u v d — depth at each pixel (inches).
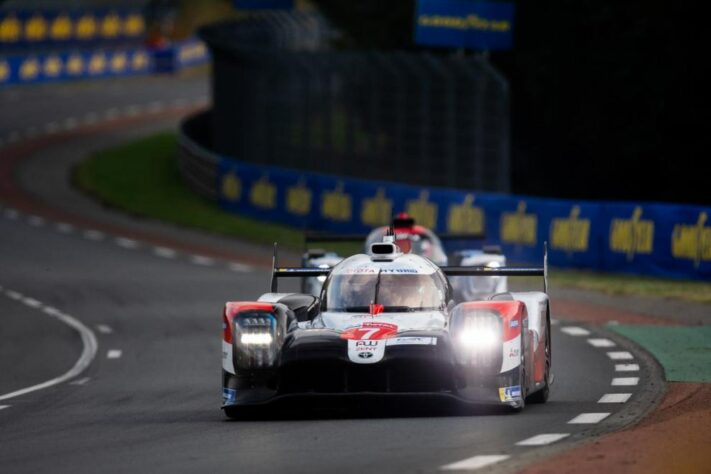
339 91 5689.0
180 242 5521.7
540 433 1512.1
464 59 5014.8
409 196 5014.8
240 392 1712.6
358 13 6934.1
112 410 1963.6
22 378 2564.0
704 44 5201.8
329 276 1893.5
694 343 2588.6
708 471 1270.9
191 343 2957.7
